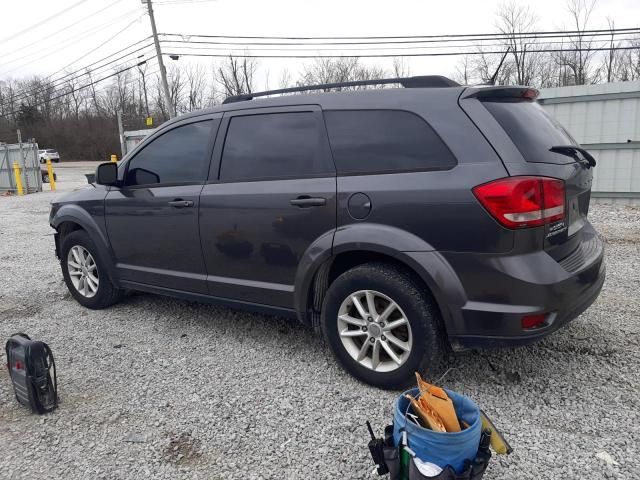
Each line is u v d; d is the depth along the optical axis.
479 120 2.84
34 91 46.38
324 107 3.32
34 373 3.00
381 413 2.93
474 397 3.06
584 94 9.42
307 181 3.29
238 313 4.67
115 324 4.53
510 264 2.68
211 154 3.81
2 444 2.79
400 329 3.12
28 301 5.33
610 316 4.19
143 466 2.56
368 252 3.15
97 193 4.59
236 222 3.61
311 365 3.57
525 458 2.49
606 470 2.38
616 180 9.45
